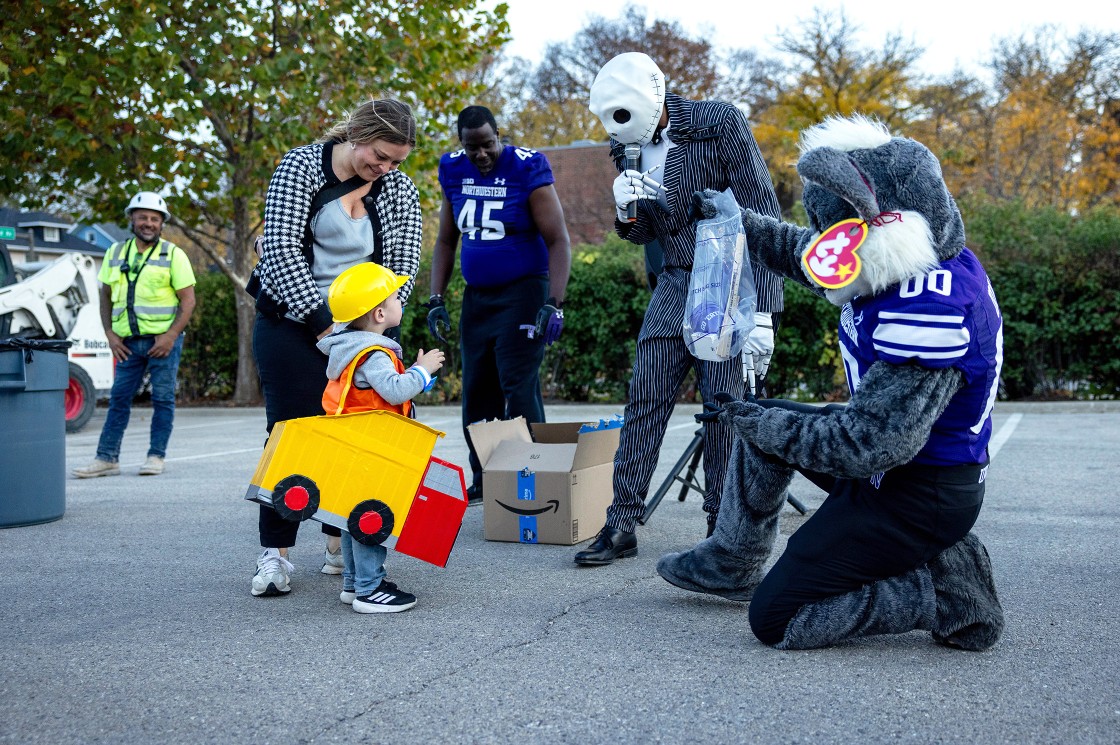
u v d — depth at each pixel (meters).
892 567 2.99
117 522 5.58
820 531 3.04
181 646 3.25
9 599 3.90
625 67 4.28
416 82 14.99
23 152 13.99
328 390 3.72
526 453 4.99
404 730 2.50
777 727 2.47
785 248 3.65
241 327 15.49
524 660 3.04
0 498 5.36
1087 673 2.84
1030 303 12.66
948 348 2.76
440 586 4.02
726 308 3.78
